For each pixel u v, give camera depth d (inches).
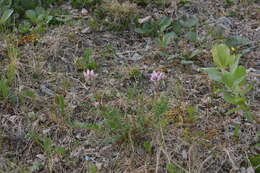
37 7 146.0
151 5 154.9
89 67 123.4
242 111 105.7
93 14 149.3
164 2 155.2
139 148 97.1
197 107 107.0
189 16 150.6
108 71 123.1
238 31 143.9
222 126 102.6
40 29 137.6
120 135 97.3
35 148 98.8
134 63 127.0
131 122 98.5
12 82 116.6
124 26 142.8
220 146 96.5
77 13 149.6
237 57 99.2
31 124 104.5
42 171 93.7
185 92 114.3
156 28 141.0
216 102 110.3
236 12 154.6
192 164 92.7
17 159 96.7
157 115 97.7
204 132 100.9
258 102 110.6
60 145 99.7
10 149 98.9
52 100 112.1
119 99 110.9
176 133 100.3
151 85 117.4
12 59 119.4
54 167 94.0
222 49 98.3
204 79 119.2
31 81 118.1
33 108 109.3
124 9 143.9
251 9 157.1
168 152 95.5
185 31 142.4
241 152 95.4
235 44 134.6
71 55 129.1
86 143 99.4
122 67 124.6
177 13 151.6
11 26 141.4
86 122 105.9
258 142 98.0
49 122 105.2
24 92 112.6
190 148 94.3
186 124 102.9
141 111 101.1
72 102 111.3
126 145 97.7
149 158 94.7
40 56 127.3
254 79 118.7
